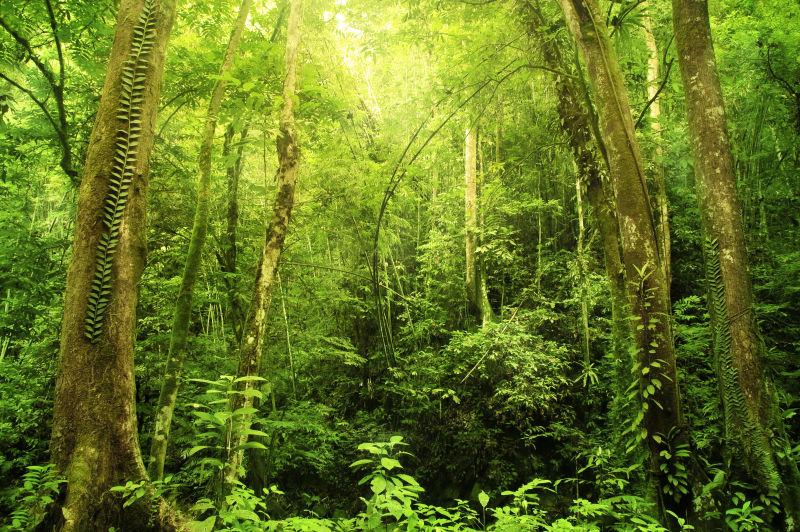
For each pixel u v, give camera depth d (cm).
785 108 995
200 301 903
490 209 1262
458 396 1112
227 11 820
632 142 488
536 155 1205
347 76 936
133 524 320
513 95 882
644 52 898
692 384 719
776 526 378
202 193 549
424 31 870
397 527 288
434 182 1436
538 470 972
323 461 946
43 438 750
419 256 1480
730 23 941
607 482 436
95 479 317
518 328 1071
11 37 664
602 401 977
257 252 966
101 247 352
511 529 311
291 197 625
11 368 834
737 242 439
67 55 713
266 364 977
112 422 335
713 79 461
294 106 655
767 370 425
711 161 453
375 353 1252
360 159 915
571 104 732
